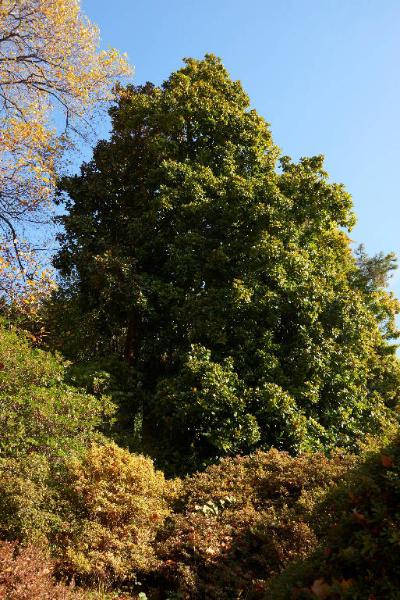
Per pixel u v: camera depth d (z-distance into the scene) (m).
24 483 6.25
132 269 13.28
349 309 13.08
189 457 10.56
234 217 12.99
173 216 13.77
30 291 9.95
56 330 14.98
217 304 11.84
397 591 2.98
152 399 11.84
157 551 6.39
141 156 16.16
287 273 12.42
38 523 5.92
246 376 11.19
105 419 10.69
